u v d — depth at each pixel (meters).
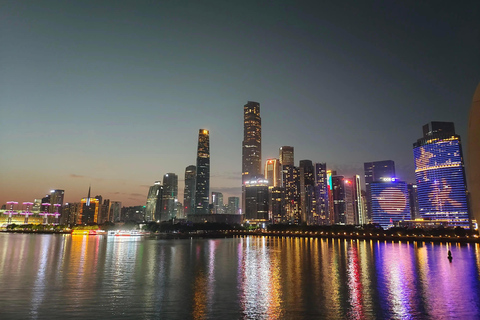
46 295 65.56
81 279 84.94
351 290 74.19
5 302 59.66
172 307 57.69
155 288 74.38
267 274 98.19
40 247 199.75
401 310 57.47
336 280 87.75
